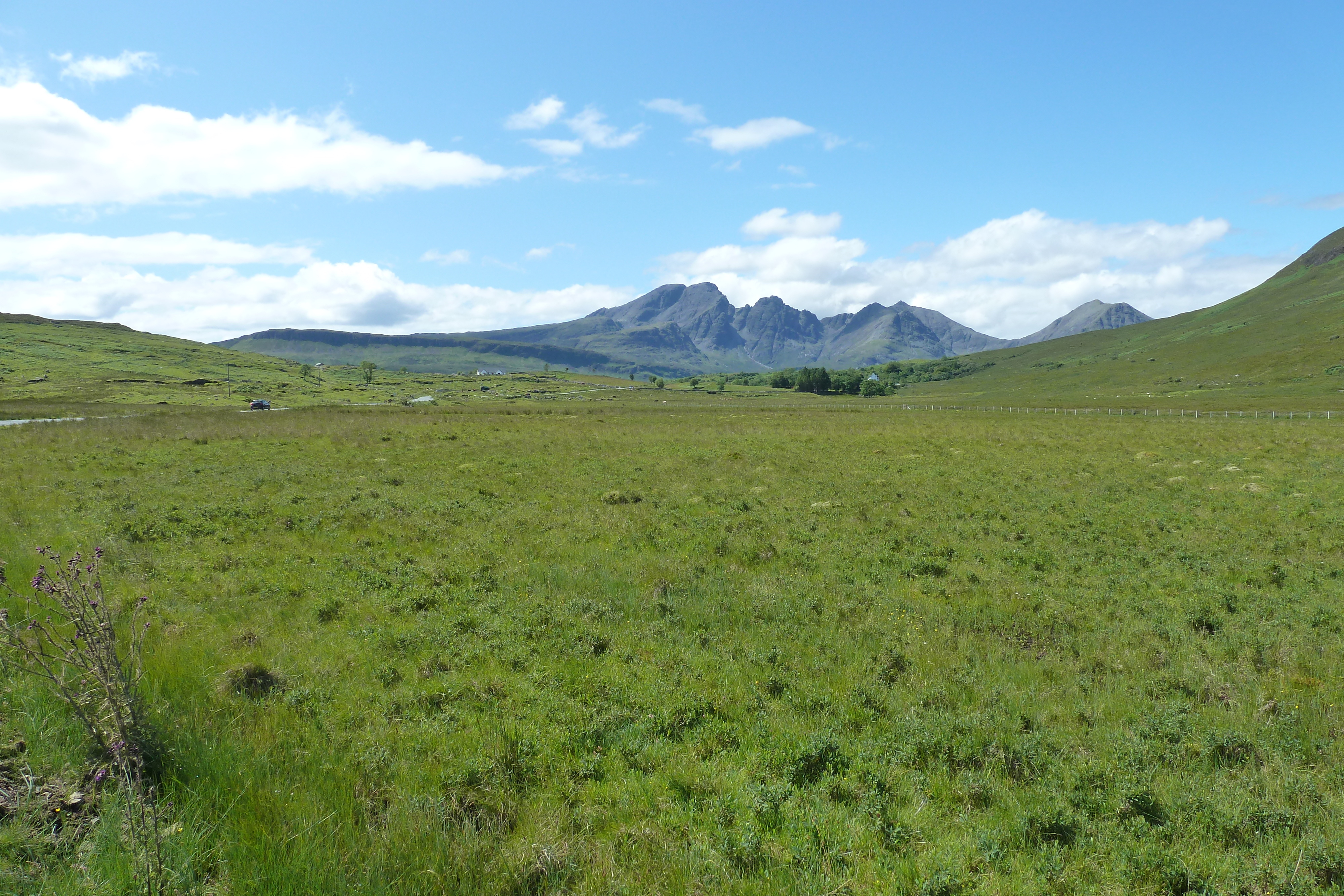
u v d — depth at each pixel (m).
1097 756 9.52
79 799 6.99
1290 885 6.78
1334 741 9.73
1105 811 8.13
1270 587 17.34
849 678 12.08
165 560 17.22
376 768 8.38
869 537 22.47
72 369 186.88
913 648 13.47
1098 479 33.25
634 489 30.36
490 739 9.20
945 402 172.38
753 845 7.09
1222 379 190.75
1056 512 26.34
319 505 25.48
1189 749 9.62
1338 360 176.38
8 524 20.25
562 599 15.74
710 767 8.83
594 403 147.50
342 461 38.12
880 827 7.69
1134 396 168.88
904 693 11.45
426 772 8.33
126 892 5.73
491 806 7.81
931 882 6.64
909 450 45.53
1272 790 8.56
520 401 166.88
